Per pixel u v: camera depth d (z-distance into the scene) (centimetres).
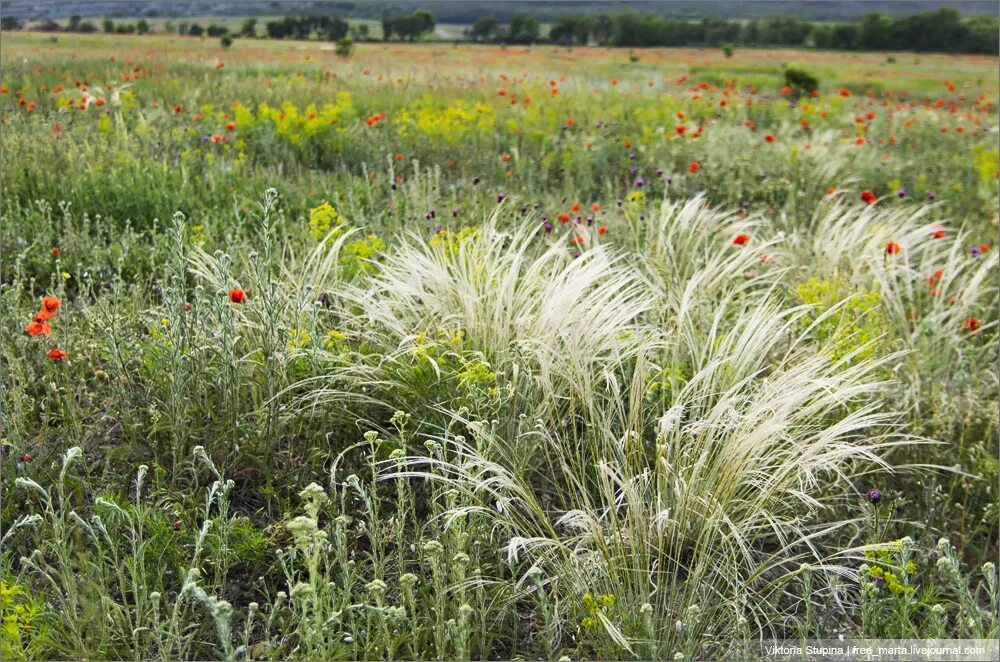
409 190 622
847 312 421
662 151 805
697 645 269
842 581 318
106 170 634
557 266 410
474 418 336
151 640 269
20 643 243
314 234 461
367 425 365
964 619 278
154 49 976
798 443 321
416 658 254
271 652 258
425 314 398
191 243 478
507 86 1055
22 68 880
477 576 276
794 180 728
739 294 470
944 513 344
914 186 751
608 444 348
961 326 452
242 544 294
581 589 280
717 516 291
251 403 379
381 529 311
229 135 783
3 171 609
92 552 296
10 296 394
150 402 356
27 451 332
